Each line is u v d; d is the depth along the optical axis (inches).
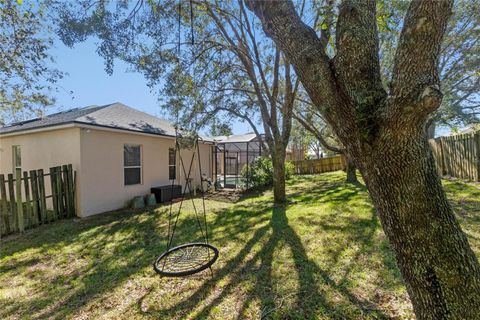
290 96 257.3
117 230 203.3
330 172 607.8
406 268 52.6
